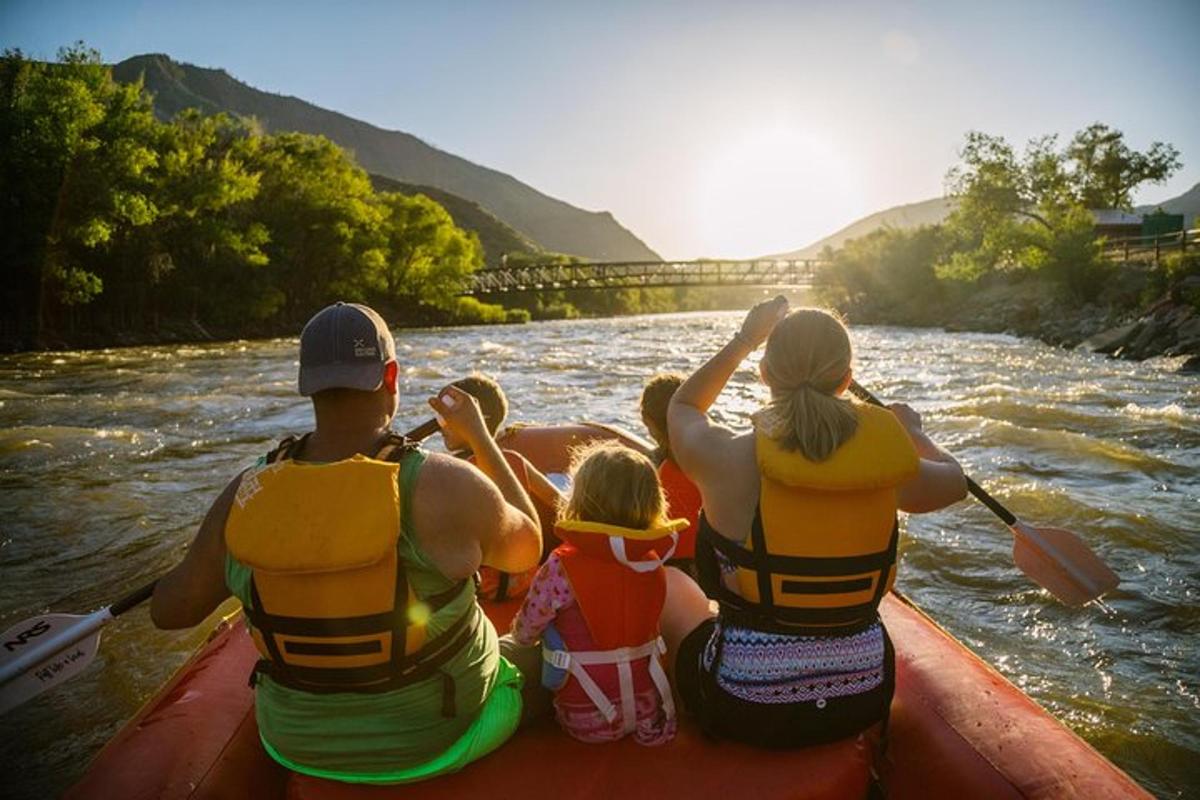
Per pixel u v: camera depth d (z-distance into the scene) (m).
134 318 34.31
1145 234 45.56
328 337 1.89
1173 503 6.53
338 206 46.47
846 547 2.00
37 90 30.62
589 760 2.12
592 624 2.13
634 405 12.14
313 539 1.75
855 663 2.07
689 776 2.06
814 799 2.03
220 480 7.77
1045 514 6.18
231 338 38.69
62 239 30.78
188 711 2.40
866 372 16.55
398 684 1.87
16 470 8.05
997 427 8.96
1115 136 58.69
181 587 1.92
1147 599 4.85
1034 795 2.04
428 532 1.82
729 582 2.09
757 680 2.05
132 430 10.23
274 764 2.33
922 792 2.24
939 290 46.34
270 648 1.87
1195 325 19.16
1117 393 12.70
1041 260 32.41
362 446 1.90
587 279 84.44
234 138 44.78
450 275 54.41
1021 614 4.71
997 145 38.56
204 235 37.56
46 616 2.32
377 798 1.97
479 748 2.05
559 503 3.18
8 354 26.09
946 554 5.54
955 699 2.41
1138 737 3.52
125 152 32.19
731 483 2.04
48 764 3.50
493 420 3.21
